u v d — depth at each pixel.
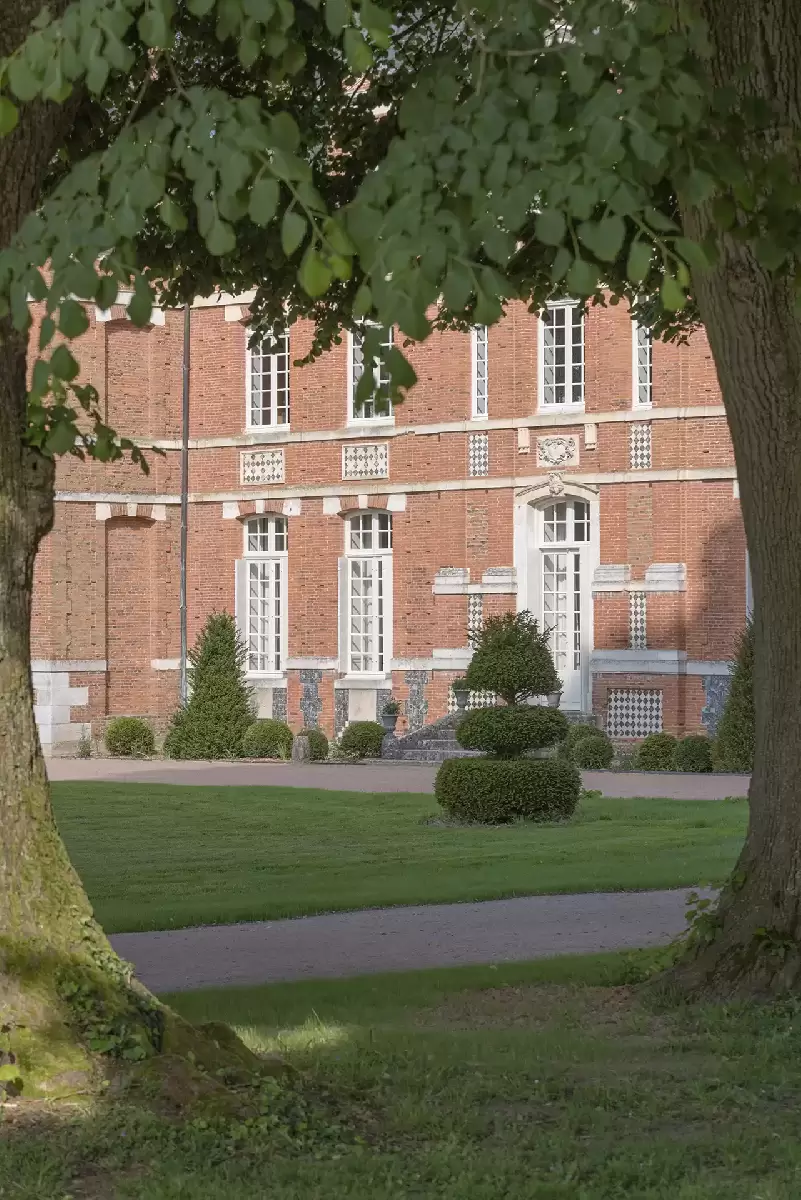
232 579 38.03
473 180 5.38
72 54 5.54
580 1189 6.43
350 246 5.30
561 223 5.29
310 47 10.08
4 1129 6.94
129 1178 6.50
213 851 19.28
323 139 11.73
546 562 34.81
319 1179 6.56
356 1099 7.86
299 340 37.41
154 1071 7.42
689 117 5.59
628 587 33.41
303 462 37.22
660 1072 8.48
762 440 10.34
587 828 21.42
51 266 5.57
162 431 37.94
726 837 20.17
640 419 33.34
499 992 10.96
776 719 10.52
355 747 34.31
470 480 35.25
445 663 35.47
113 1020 7.62
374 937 13.43
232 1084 7.65
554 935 13.43
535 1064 8.65
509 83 5.56
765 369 10.16
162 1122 7.08
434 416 35.72
